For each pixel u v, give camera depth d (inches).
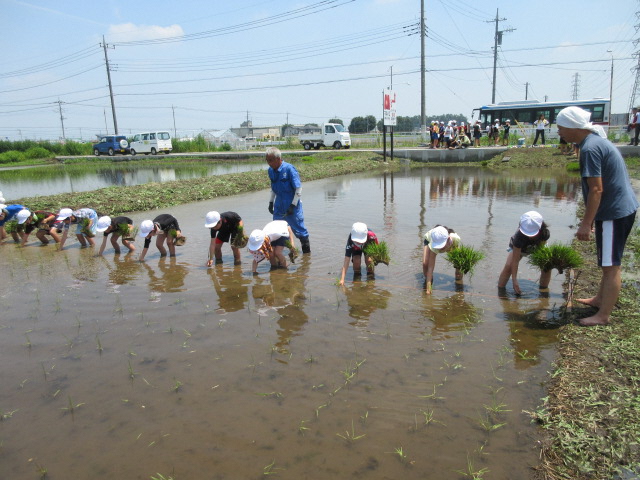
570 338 170.6
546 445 118.4
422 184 690.2
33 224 367.2
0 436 128.4
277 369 158.6
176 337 185.6
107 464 116.2
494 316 197.0
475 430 124.9
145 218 456.8
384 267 272.7
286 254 308.2
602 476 107.7
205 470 112.9
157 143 1745.8
